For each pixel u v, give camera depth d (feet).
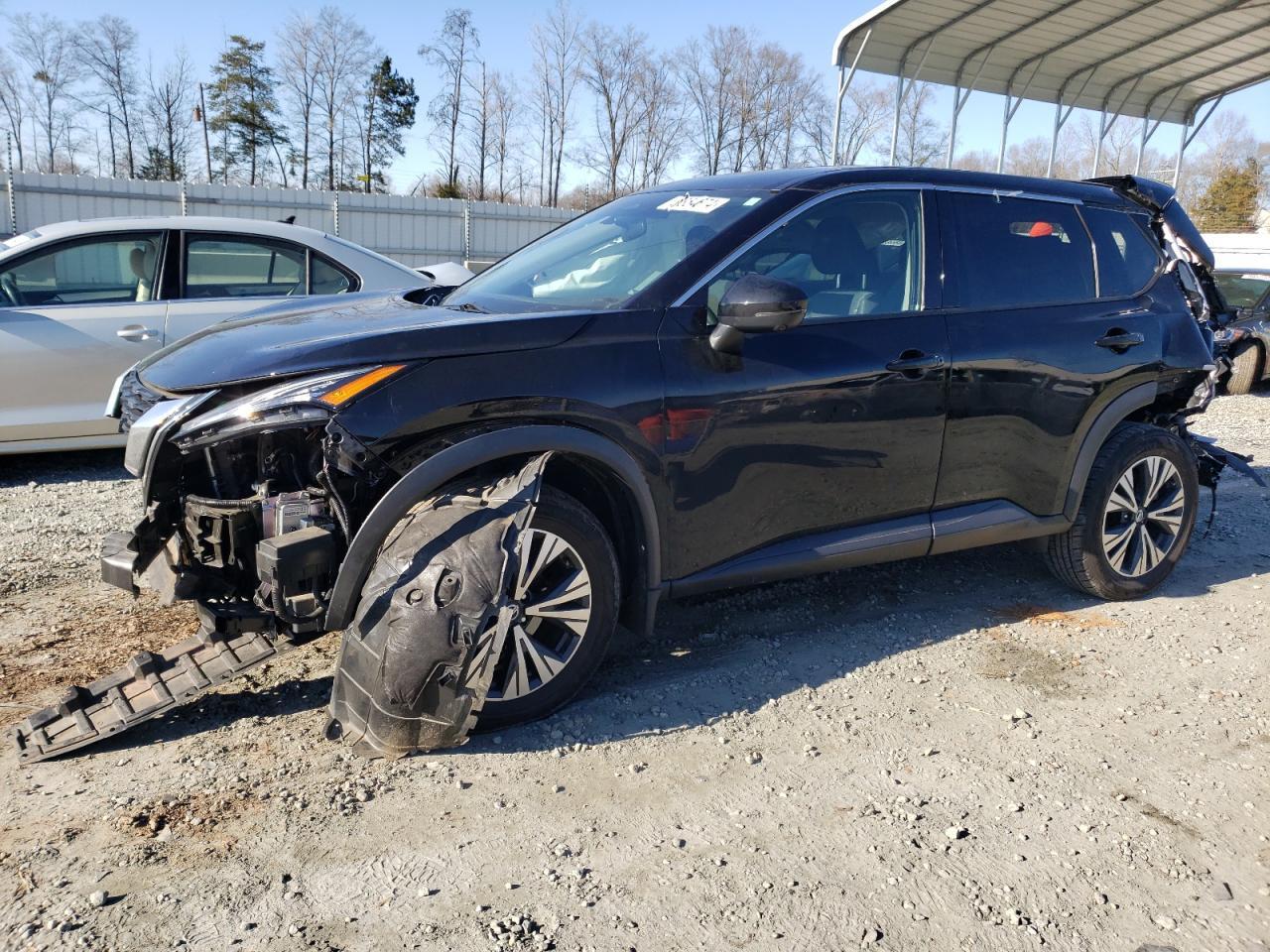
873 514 12.87
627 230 13.21
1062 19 59.16
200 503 10.27
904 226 13.21
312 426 9.82
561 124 171.32
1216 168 158.40
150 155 169.07
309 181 179.11
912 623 14.15
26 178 67.87
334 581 9.86
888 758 10.48
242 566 10.21
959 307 13.29
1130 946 7.77
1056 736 11.08
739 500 11.69
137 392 11.10
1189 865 8.84
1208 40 63.52
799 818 9.32
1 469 21.85
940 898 8.24
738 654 12.85
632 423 10.71
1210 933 7.95
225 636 10.09
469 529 9.74
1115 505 14.85
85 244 20.83
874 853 8.82
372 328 10.43
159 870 8.18
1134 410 14.88
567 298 12.12
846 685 12.10
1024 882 8.51
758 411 11.53
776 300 10.36
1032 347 13.64
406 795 9.42
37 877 8.03
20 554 15.74
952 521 13.53
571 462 10.82
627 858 8.61
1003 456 13.73
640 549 11.17
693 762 10.23
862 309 12.66
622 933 7.66
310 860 8.40
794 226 12.27
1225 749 10.92
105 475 21.54
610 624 10.98
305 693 11.34
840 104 63.72
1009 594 15.48
